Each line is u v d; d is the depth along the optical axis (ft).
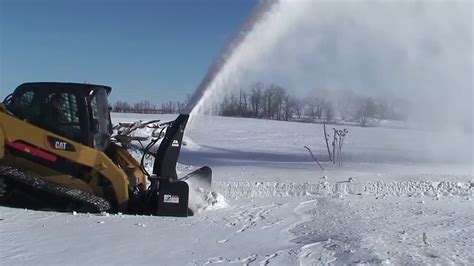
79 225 27.35
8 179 31.01
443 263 21.22
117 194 31.48
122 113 152.46
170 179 31.81
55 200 31.58
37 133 31.37
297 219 31.73
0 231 25.39
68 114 31.60
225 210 34.32
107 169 31.50
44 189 30.35
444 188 44.11
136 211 32.24
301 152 85.20
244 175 48.96
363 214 33.60
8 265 20.47
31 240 24.07
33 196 31.55
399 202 38.70
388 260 21.42
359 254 22.41
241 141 113.60
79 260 21.36
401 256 22.25
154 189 31.89
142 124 35.37
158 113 153.17
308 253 22.89
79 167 31.76
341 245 24.13
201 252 23.11
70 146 31.22
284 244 24.93
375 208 35.96
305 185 43.68
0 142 31.19
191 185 35.09
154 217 30.53
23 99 32.07
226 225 29.25
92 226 27.22
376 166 57.88
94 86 32.30
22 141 31.42
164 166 32.14
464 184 44.62
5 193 31.30
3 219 27.78
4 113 31.55
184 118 32.68
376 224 30.07
